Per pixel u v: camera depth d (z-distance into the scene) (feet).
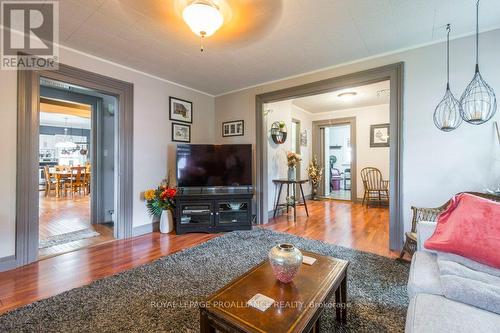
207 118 14.35
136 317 5.01
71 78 8.69
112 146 13.32
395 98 8.81
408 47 8.61
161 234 10.93
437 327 2.98
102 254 8.48
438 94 8.09
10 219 7.37
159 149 11.75
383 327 4.72
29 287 6.23
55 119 27.02
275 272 4.16
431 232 5.17
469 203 4.73
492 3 6.23
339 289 4.89
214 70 10.83
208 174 12.00
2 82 7.22
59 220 13.48
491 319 3.07
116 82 10.02
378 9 6.50
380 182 17.58
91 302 5.52
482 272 3.93
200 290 6.06
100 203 13.03
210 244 9.37
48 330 4.62
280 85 11.96
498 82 7.21
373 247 9.06
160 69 10.71
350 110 19.02
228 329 3.28
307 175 20.13
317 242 9.56
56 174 22.06
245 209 11.57
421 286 3.86
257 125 12.82
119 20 6.99
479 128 7.45
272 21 7.02
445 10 6.56
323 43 8.36
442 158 8.02
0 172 7.20
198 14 5.76
